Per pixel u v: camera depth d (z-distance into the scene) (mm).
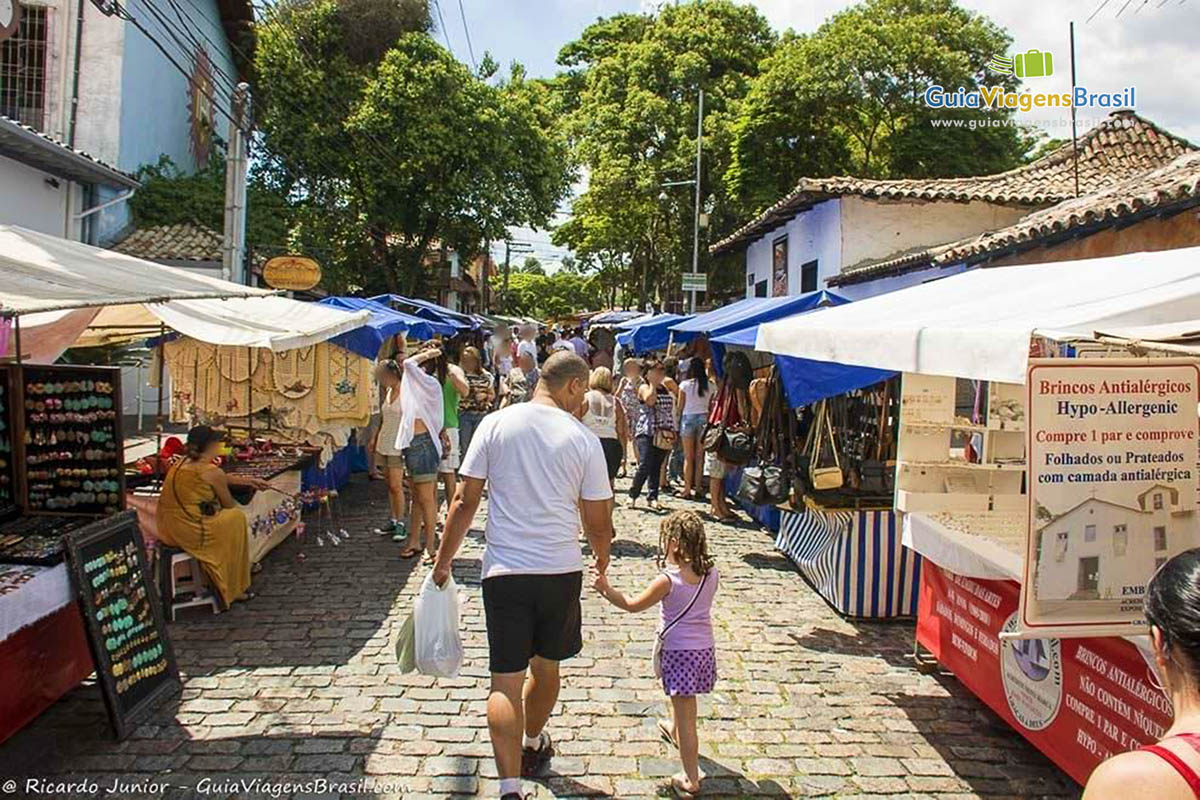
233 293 5191
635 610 3824
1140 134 14391
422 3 23016
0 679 3885
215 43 21422
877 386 6988
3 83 15375
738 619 6230
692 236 30797
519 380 11922
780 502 7199
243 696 4699
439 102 22469
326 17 22719
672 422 10156
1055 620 2830
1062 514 2807
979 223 13750
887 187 13188
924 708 4785
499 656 3494
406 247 24875
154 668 4555
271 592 6562
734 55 29656
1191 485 2881
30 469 4820
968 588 4703
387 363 7930
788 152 22641
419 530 7629
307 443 9141
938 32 21266
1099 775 1511
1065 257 8094
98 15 15883
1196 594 1548
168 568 5918
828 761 4156
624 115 29047
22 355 5871
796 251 16438
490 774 3943
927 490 5410
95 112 15977
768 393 7500
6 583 3791
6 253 4297
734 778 3971
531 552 3537
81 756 4008
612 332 28750
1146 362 2834
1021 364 3012
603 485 3740
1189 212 6578
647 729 4453
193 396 9375
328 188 23422
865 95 21062
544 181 24750
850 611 6188
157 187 17047
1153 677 3213
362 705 4625
